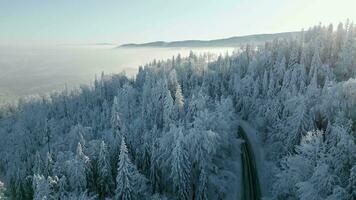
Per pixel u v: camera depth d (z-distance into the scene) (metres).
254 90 103.31
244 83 110.69
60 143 94.88
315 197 36.62
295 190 43.44
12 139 130.12
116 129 77.38
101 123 113.94
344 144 37.53
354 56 104.75
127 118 103.81
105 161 55.88
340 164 37.53
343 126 43.19
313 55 119.38
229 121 79.38
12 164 102.88
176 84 118.94
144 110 98.81
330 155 38.56
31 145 123.62
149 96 118.44
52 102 172.25
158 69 167.62
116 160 61.50
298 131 59.06
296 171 42.56
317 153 40.94
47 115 156.12
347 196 34.50
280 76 109.88
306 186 37.28
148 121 93.25
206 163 57.88
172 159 56.09
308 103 62.59
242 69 136.25
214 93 118.12
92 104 151.12
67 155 64.50
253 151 76.62
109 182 55.78
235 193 60.12
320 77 100.88
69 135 93.56
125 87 134.50
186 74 139.88
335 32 142.38
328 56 122.69
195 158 56.78
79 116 138.38
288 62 121.94
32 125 147.12
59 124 134.12
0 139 136.50
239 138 82.75
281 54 129.38
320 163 38.03
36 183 49.94
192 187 56.78
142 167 62.09
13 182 76.38
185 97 116.12
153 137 66.31
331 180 36.28
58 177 55.38
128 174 50.47
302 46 131.12
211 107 88.94
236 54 174.12
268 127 79.31
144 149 62.16
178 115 83.25
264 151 76.38
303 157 42.44
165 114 82.44
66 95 176.38
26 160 112.31
